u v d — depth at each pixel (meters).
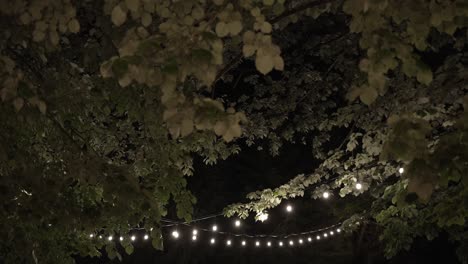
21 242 5.64
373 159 10.98
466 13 3.70
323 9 7.46
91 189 5.79
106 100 6.14
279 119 12.68
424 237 20.08
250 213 22.47
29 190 5.19
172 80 3.52
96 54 6.06
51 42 4.52
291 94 12.59
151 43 3.50
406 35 3.87
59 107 5.56
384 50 3.59
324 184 12.05
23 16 4.23
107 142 6.75
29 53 5.58
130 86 5.87
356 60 11.48
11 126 5.22
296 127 12.80
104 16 5.86
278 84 12.64
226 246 22.34
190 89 5.59
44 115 5.19
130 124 6.60
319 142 12.44
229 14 3.58
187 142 6.28
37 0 4.17
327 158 12.16
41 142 5.96
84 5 6.21
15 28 5.04
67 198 5.55
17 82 4.14
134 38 3.75
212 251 22.25
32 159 5.46
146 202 5.00
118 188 4.90
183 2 3.83
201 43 3.55
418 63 3.62
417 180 3.83
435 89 9.08
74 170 5.06
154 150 6.26
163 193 6.00
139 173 6.37
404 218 10.35
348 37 11.59
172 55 3.53
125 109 6.15
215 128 3.51
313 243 21.23
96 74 6.08
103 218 5.44
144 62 3.51
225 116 3.51
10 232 5.63
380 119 10.38
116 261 21.11
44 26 4.18
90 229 5.42
